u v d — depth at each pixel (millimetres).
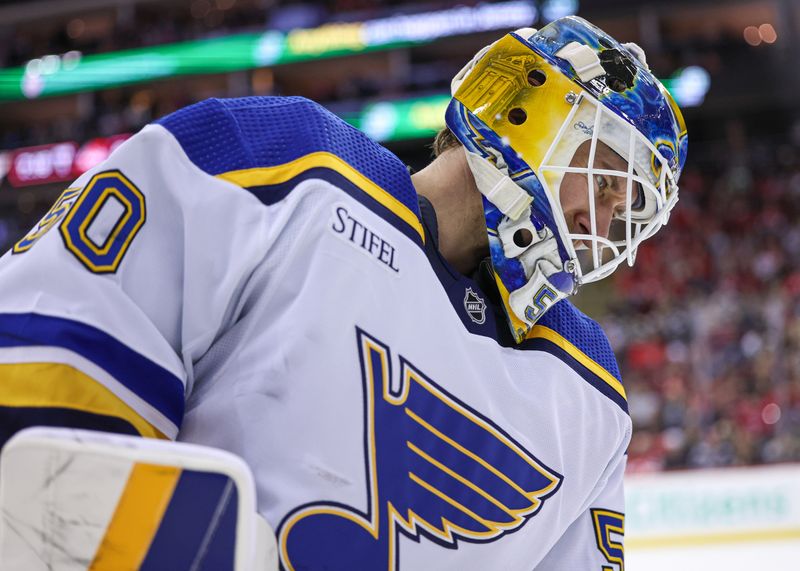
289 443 926
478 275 1167
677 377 9047
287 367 932
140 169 940
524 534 1127
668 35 13742
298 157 995
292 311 946
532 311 1129
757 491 5727
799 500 5676
